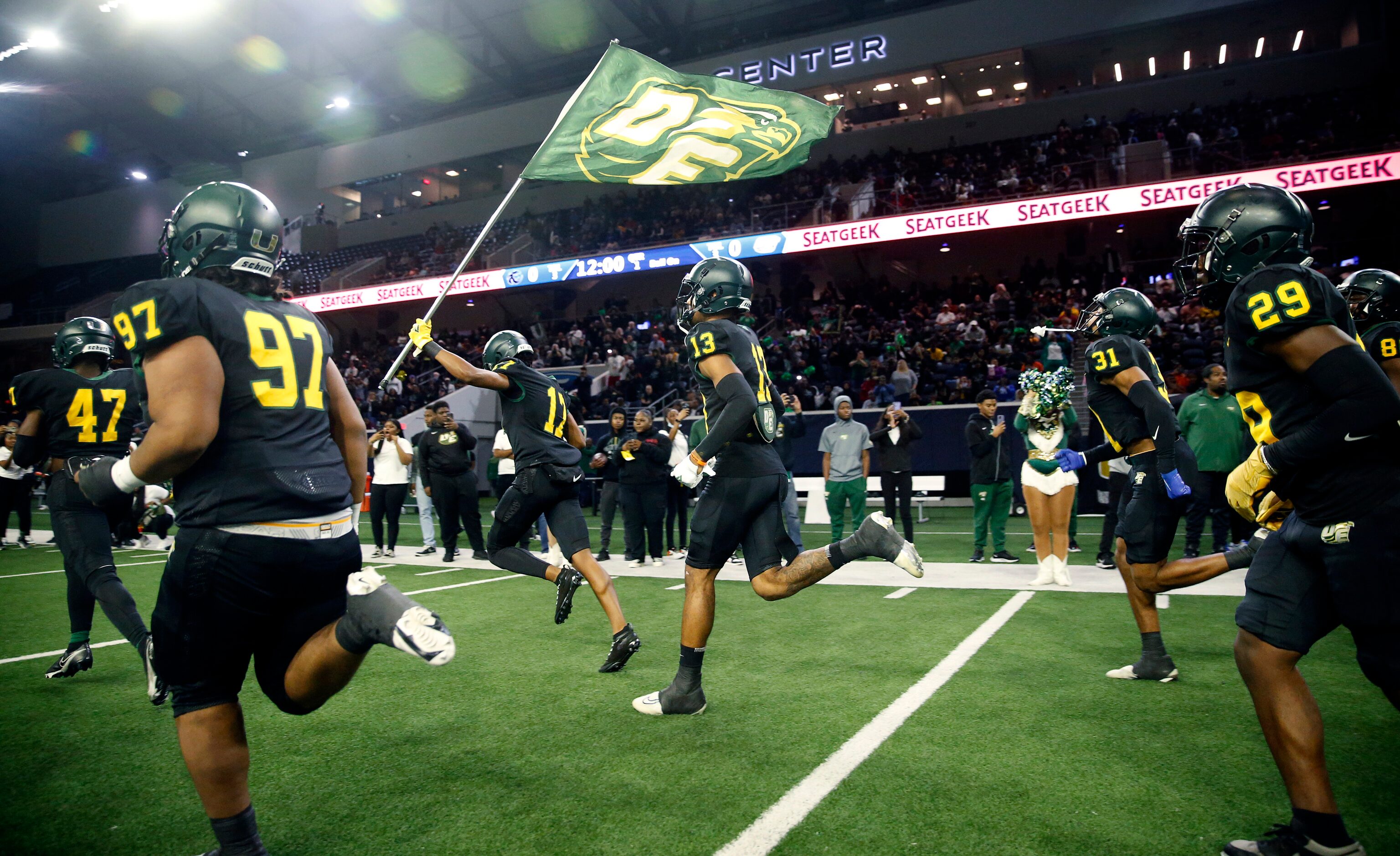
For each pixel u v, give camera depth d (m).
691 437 8.96
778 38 28.12
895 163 25.39
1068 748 2.86
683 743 2.99
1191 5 23.14
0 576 8.05
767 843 2.19
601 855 2.15
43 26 27.83
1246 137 21.45
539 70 31.69
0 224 37.38
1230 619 5.05
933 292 23.80
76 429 3.90
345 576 2.00
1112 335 3.83
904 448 8.89
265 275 2.01
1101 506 12.97
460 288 24.77
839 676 3.86
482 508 17.17
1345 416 1.85
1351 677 3.71
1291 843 2.01
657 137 4.44
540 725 3.24
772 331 23.70
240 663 1.90
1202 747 2.87
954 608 5.51
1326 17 23.48
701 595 3.32
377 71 31.78
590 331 25.69
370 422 23.20
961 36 25.48
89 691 3.87
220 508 1.79
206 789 1.86
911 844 2.17
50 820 2.46
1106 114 24.55
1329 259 20.06
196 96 33.19
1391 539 1.88
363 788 2.64
